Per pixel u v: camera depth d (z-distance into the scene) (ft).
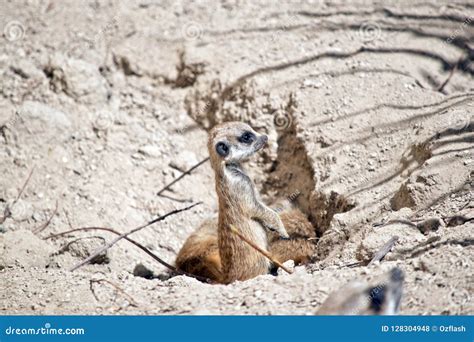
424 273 55.57
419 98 83.05
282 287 58.13
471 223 60.85
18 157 88.58
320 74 91.15
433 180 67.41
